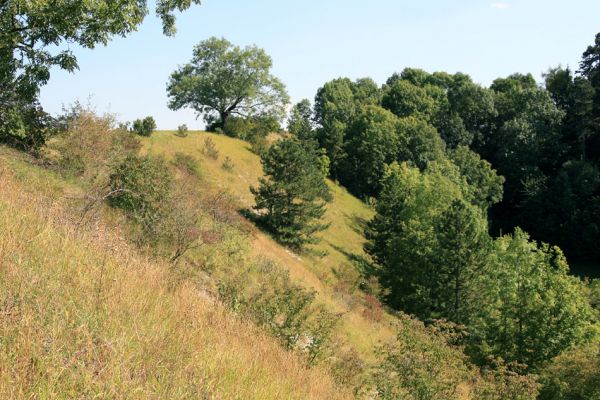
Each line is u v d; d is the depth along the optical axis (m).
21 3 13.66
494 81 91.06
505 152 72.00
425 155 66.06
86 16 15.51
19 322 4.12
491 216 71.38
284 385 6.54
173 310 6.64
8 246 5.50
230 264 14.21
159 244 11.48
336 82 92.19
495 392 12.11
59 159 15.71
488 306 27.52
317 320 11.73
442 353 10.59
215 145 46.50
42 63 15.81
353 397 9.34
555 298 25.33
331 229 48.81
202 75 56.56
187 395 4.32
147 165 14.23
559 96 79.25
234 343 6.95
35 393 3.40
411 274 32.62
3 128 15.77
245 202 37.97
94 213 9.88
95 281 5.84
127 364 4.31
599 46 69.12
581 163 64.19
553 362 22.20
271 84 58.22
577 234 60.47
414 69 96.31
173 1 17.00
